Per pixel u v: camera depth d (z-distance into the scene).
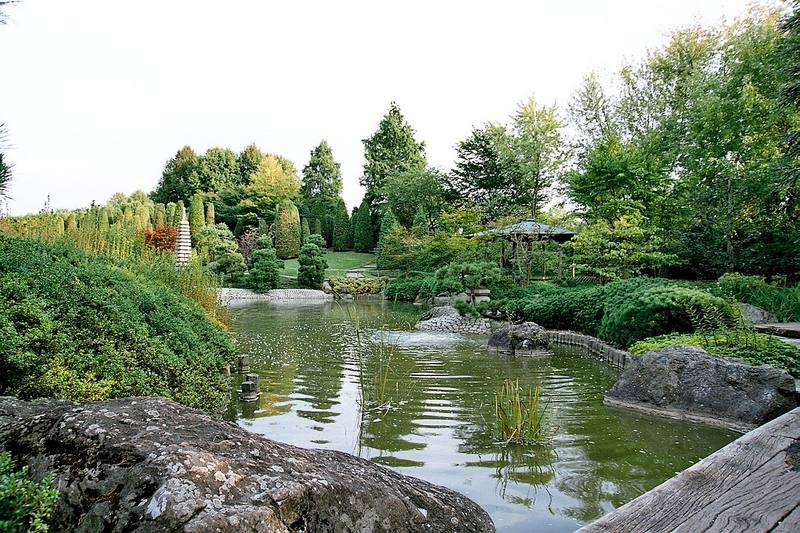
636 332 8.66
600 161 17.67
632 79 23.89
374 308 19.83
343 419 5.22
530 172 29.81
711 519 1.63
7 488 1.54
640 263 15.85
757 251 14.22
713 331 7.41
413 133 46.44
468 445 4.47
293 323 14.56
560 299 12.20
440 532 2.19
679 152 19.36
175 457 1.75
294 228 37.72
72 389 3.49
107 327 4.57
